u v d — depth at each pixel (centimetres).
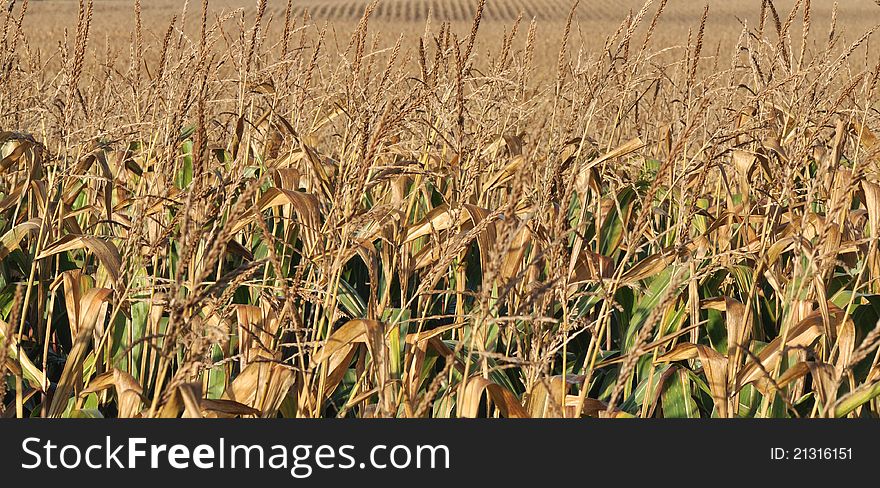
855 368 489
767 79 684
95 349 460
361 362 469
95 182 688
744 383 447
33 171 571
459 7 9306
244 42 676
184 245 334
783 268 653
